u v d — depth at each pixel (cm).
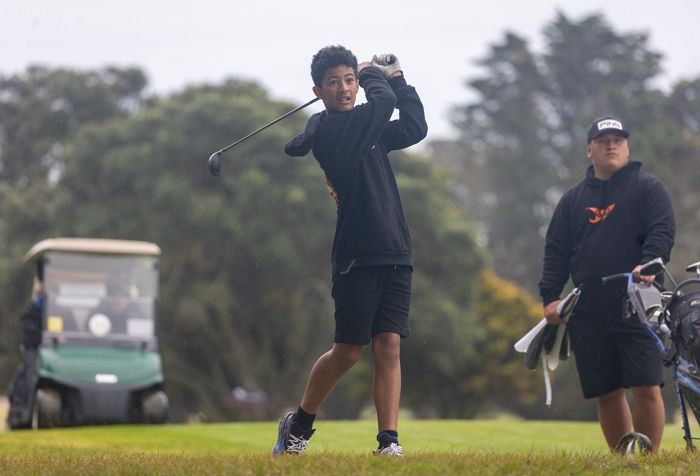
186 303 8700
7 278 9206
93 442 2691
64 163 9762
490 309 9969
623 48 14012
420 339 9194
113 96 12850
